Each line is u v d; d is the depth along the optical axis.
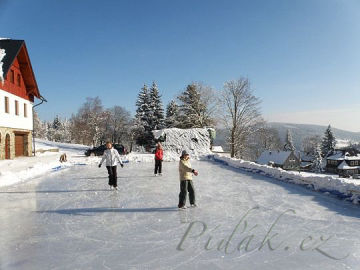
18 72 25.88
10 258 4.48
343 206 7.58
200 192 9.69
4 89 22.97
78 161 22.08
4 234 5.63
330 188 9.15
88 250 4.75
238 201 8.27
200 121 49.16
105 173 15.76
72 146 50.44
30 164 19.19
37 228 5.99
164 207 7.70
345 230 5.60
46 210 7.52
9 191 10.34
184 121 50.38
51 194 9.70
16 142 26.33
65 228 5.97
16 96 25.30
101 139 71.00
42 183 12.14
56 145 48.50
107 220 6.51
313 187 10.00
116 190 10.30
